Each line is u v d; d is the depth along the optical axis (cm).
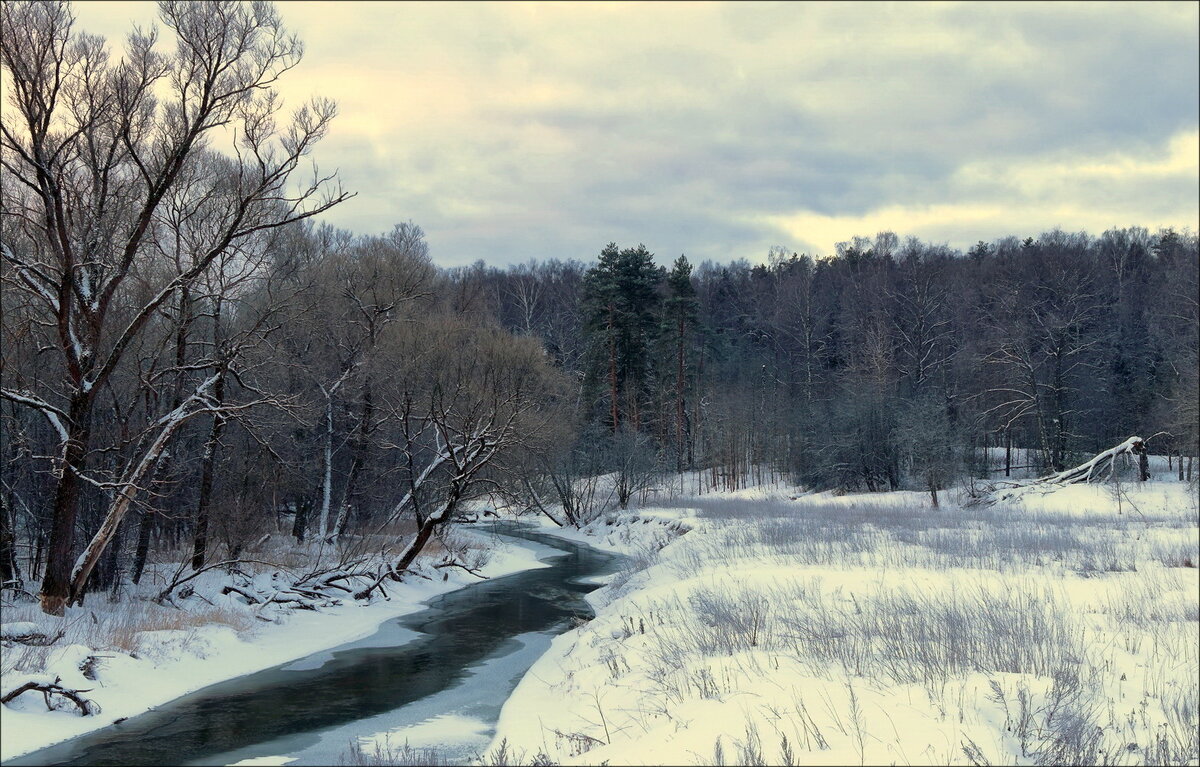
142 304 2081
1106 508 3834
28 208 1767
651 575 2273
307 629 1969
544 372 3678
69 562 1667
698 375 7106
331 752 1083
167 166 1730
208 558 2353
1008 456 5312
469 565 3114
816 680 889
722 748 669
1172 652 969
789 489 5888
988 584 1498
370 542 3031
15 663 1244
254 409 2395
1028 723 688
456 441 2950
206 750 1105
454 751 1059
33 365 2070
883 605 1311
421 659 1705
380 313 3031
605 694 1113
